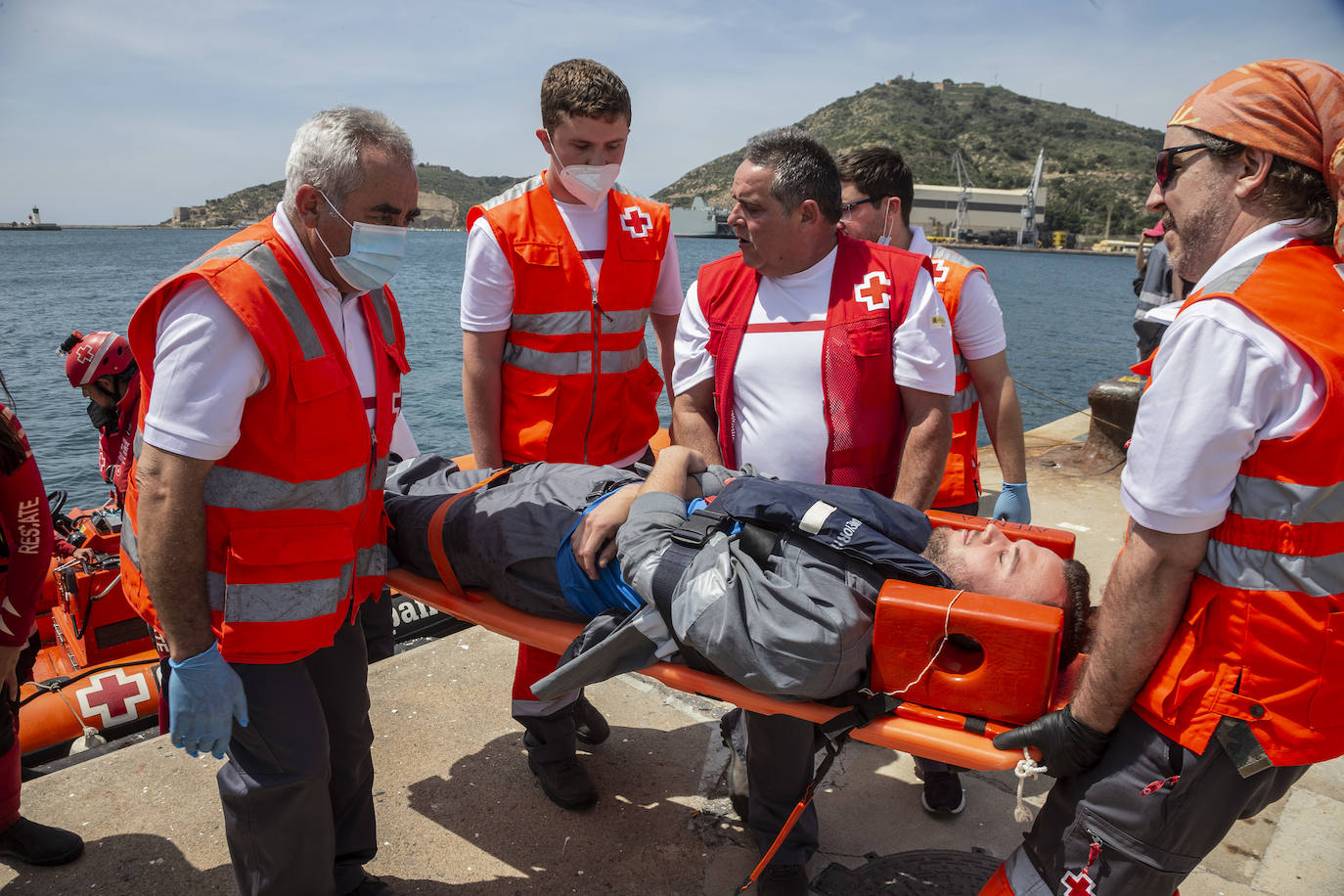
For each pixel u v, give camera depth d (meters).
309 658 2.06
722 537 2.04
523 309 2.72
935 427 2.38
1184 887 2.39
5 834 2.39
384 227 1.78
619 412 2.92
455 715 3.15
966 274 2.92
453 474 2.77
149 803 2.67
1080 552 4.82
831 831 2.61
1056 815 1.60
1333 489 1.26
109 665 4.76
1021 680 1.65
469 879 2.41
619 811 2.69
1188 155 1.42
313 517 1.81
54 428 14.87
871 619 1.88
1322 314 1.27
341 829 2.21
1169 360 1.33
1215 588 1.36
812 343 2.39
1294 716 1.32
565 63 2.59
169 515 1.62
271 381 1.69
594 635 2.10
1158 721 1.44
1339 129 1.29
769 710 1.88
